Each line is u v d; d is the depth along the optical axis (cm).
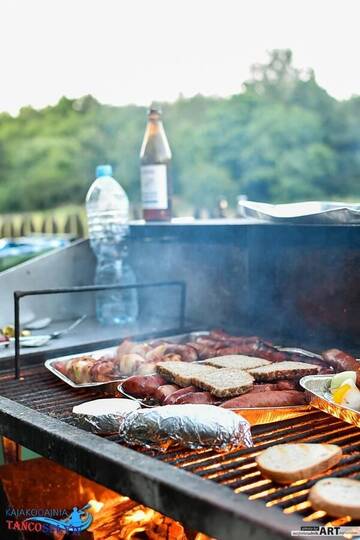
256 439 152
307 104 851
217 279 265
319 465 128
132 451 137
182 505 117
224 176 882
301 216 199
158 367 189
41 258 285
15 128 1003
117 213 296
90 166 976
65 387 199
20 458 218
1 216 972
